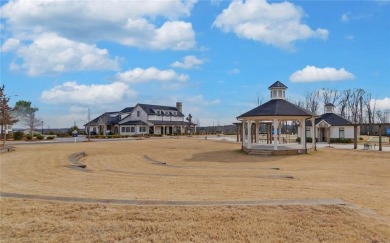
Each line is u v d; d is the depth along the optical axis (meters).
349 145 35.91
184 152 26.92
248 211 5.96
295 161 20.53
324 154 24.31
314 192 8.30
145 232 5.05
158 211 5.97
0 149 22.91
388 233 5.11
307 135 41.72
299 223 5.41
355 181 11.99
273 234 5.01
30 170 12.96
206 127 86.94
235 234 5.00
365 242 4.80
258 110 25.67
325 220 5.55
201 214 5.80
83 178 10.83
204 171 14.07
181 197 7.42
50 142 37.84
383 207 6.88
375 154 23.89
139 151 27.34
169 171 13.94
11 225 5.27
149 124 63.34
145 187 9.04
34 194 7.62
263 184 9.69
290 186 9.34
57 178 10.80
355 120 66.75
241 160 21.28
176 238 4.84
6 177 11.01
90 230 5.10
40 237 4.82
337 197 7.68
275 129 24.44
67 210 6.03
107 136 53.97
